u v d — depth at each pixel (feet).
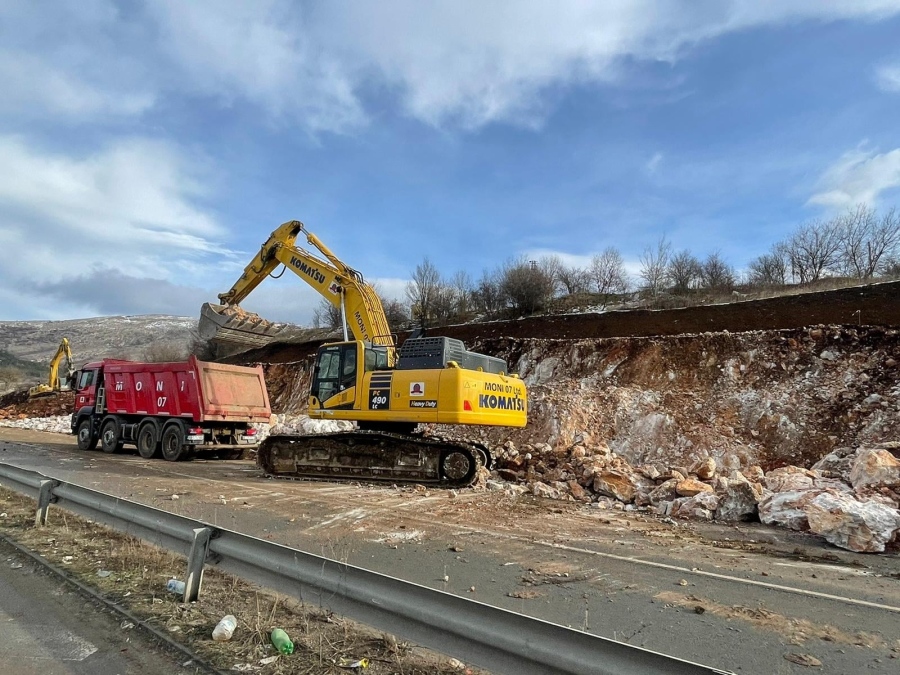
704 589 17.83
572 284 120.16
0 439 67.77
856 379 48.47
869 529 22.77
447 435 61.82
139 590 15.89
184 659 12.05
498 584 17.75
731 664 12.76
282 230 50.52
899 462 28.73
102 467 43.80
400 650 12.59
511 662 9.22
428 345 38.22
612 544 23.24
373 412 38.78
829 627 14.98
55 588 16.19
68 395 115.24
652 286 110.52
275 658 12.07
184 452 49.42
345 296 45.62
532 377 69.10
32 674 11.42
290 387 100.32
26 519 23.61
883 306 56.54
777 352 54.60
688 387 55.93
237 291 52.65
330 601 11.94
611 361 63.62
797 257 112.68
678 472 34.60
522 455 42.78
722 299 86.12
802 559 21.65
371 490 35.55
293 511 28.19
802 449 45.47
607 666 8.16
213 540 14.94
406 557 20.43
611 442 53.57
